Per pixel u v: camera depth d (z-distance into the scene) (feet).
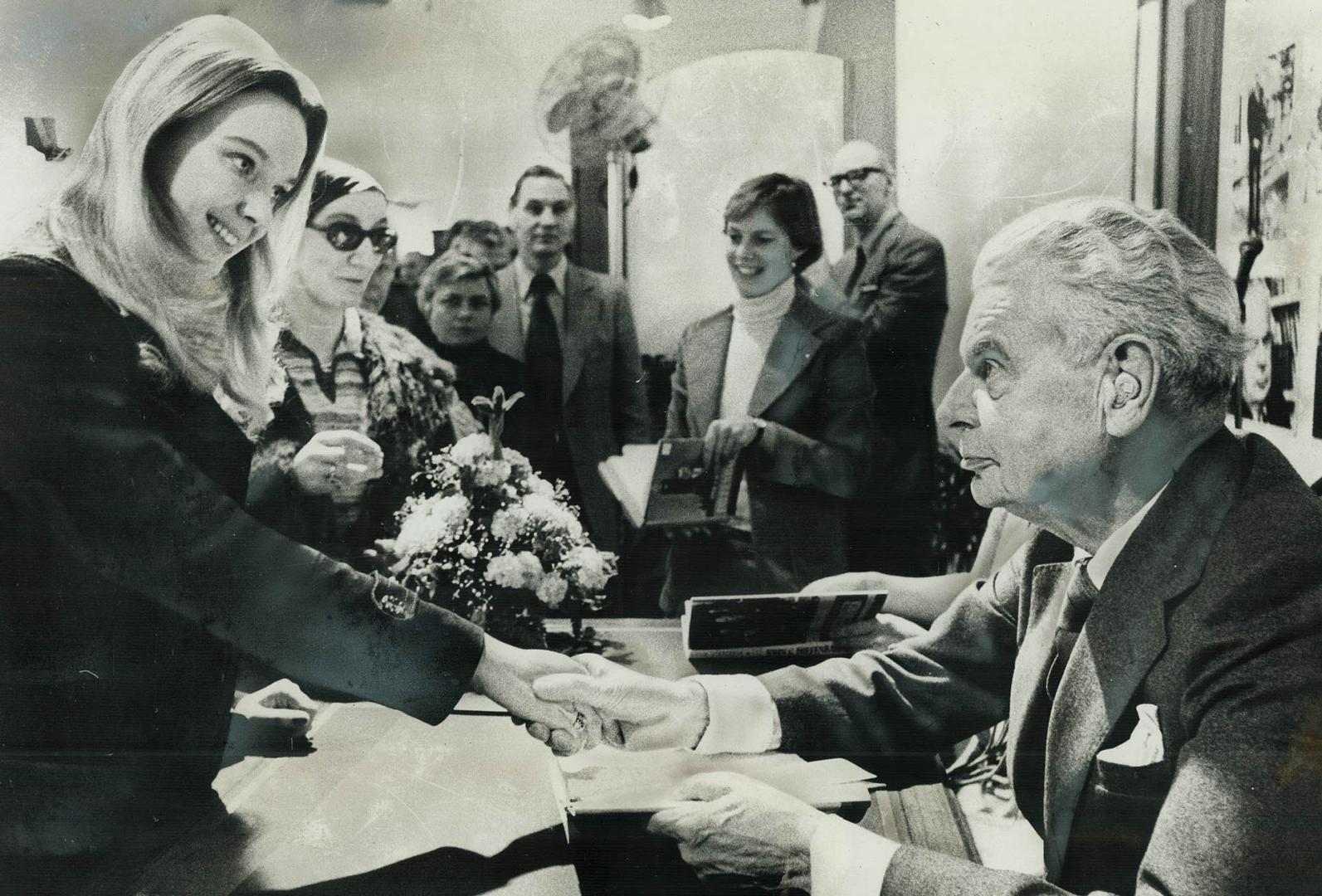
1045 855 6.40
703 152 8.55
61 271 7.87
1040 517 6.82
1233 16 7.68
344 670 7.93
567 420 8.71
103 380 7.88
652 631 8.32
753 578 8.65
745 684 7.37
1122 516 6.48
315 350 8.50
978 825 6.97
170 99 8.09
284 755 7.72
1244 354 6.35
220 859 7.00
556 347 8.70
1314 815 5.12
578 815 6.50
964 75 8.32
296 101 8.39
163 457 8.02
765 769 7.15
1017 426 6.66
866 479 8.54
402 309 8.66
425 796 7.35
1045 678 6.70
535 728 7.71
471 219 8.64
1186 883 5.22
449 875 6.79
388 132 8.55
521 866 6.70
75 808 7.48
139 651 7.84
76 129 8.04
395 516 8.55
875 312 8.50
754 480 8.64
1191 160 7.93
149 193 8.08
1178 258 6.38
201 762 7.82
